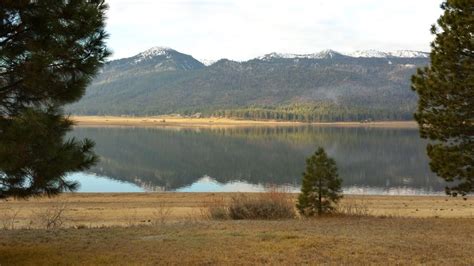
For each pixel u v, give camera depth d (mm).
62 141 7797
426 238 10883
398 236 11109
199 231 11789
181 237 10844
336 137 126625
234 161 70375
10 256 8719
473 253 9133
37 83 7195
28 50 7168
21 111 7402
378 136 132000
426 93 13742
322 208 17453
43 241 10422
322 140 114312
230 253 9023
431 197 33656
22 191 7379
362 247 9555
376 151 85000
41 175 7238
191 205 27688
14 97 7699
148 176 54781
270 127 192250
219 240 10359
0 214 22594
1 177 7227
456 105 13180
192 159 72688
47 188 7578
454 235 11414
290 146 96062
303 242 9992
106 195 32938
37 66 6965
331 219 15523
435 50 13711
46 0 7113
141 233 11633
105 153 79500
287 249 9375
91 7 7527
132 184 48281
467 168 13219
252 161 70312
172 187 46531
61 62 7609
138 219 21781
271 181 50469
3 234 11547
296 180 51156
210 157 75688
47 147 7227
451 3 13117
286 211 17062
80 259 8516
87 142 8125
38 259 8461
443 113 13453
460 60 12992
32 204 26734
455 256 8898
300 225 13141
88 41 7809
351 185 46969
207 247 9594
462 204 29266
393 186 46250
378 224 13594
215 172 58531
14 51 7027
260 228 12375
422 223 13938
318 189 17406
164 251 9250
